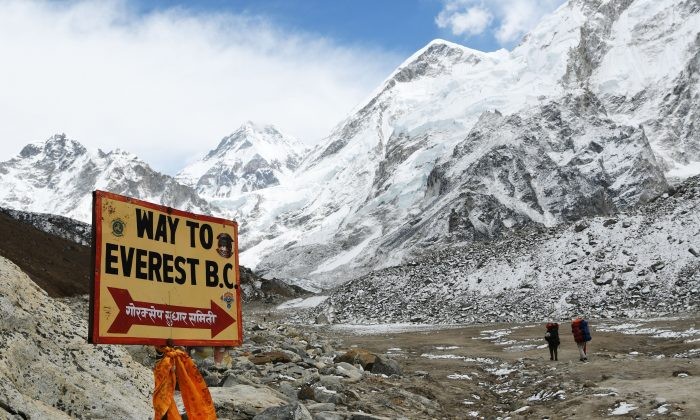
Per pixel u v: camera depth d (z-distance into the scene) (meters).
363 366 19.88
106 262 6.13
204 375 14.43
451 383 19.12
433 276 62.00
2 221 51.09
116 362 9.20
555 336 23.33
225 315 7.07
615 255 49.66
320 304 73.50
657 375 17.25
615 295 44.69
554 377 18.66
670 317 36.31
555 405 14.69
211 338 6.90
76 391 7.76
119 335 6.11
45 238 54.28
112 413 7.93
